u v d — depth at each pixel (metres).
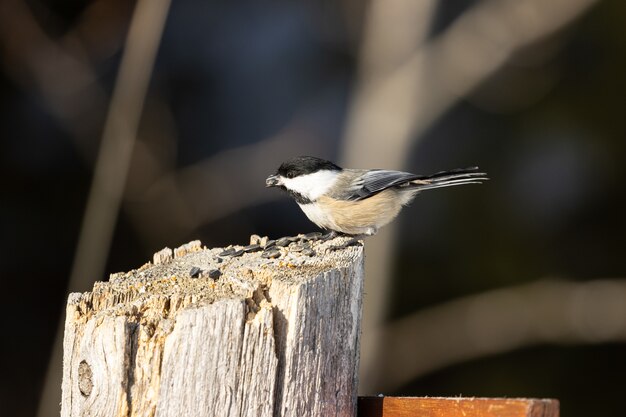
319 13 15.12
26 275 13.87
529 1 14.30
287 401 4.22
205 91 14.64
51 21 13.65
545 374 16.05
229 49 14.78
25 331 13.83
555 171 16.41
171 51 14.39
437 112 14.84
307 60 15.17
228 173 14.28
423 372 15.55
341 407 4.46
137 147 13.90
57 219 13.96
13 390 13.64
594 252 16.38
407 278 16.03
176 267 5.16
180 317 4.18
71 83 13.57
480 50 14.59
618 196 16.47
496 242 16.33
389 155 14.62
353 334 4.62
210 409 4.10
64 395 4.50
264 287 4.44
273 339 4.20
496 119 16.41
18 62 13.37
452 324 15.62
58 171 13.93
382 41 14.61
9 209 13.74
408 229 16.05
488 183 16.34
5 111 13.53
